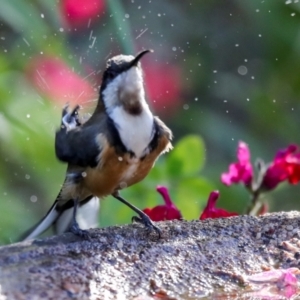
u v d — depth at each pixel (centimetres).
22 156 1024
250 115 1471
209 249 733
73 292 631
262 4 1408
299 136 1459
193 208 904
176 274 701
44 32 1077
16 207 1062
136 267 692
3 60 1026
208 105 1469
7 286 614
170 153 945
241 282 710
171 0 1504
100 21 1163
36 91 1016
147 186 902
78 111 830
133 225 747
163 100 1236
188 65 1466
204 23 1516
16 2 1067
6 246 673
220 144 1420
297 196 1350
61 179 1058
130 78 746
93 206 823
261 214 811
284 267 734
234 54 1491
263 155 1439
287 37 1409
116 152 740
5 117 993
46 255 665
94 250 689
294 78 1452
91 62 1143
